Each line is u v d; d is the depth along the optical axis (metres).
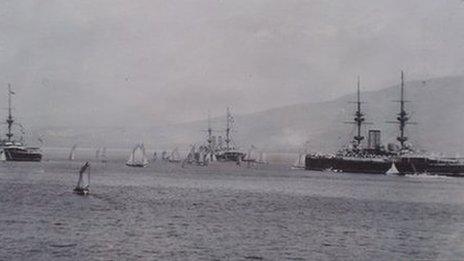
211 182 157.00
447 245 59.03
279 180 169.88
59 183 133.38
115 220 70.75
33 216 72.88
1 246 52.53
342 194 121.88
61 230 61.91
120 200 97.00
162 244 55.19
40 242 54.69
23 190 113.12
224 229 65.81
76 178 153.50
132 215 76.25
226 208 89.38
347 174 196.00
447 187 142.12
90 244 54.25
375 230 69.19
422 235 65.69
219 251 52.78
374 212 89.56
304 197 114.00
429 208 96.94
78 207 84.25
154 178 168.88
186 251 52.31
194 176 184.00
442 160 176.62
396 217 83.56
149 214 78.12
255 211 86.19
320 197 114.31
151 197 105.12
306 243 58.25
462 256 53.78
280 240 59.44
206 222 71.50
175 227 66.31
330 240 60.62
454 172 173.75
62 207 83.75
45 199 95.31
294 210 89.31
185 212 81.88
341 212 88.06
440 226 73.62
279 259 50.44
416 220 80.25
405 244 59.56
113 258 48.72
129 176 175.50
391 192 127.56
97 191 115.50
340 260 51.03
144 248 53.03
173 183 149.00
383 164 189.38
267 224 71.44
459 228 71.44
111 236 58.84
